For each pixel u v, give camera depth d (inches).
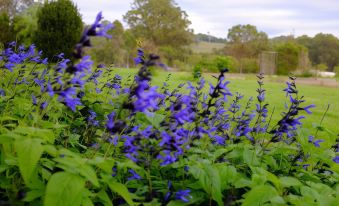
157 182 133.6
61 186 90.9
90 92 229.9
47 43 812.6
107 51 1669.5
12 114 155.6
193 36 3211.1
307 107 144.6
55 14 812.6
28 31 935.0
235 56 2947.8
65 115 191.8
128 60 1737.2
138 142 122.3
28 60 223.8
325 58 4030.5
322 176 165.9
